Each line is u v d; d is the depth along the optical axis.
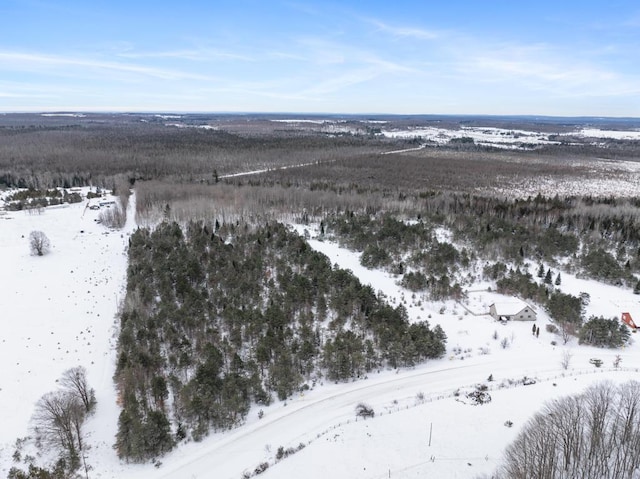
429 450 50.41
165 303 75.81
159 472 47.94
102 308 85.19
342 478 46.56
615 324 74.44
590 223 129.50
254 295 80.25
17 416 55.38
